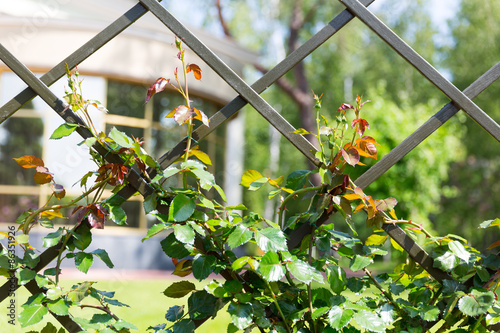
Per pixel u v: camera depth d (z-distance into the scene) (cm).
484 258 110
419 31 1082
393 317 106
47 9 643
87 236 103
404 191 565
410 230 114
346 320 94
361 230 886
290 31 1118
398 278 118
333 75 1108
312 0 1110
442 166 593
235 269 96
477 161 1160
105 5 682
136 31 682
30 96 103
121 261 665
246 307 99
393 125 559
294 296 106
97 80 673
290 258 96
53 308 96
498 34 1043
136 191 106
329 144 106
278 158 1350
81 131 103
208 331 214
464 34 1061
